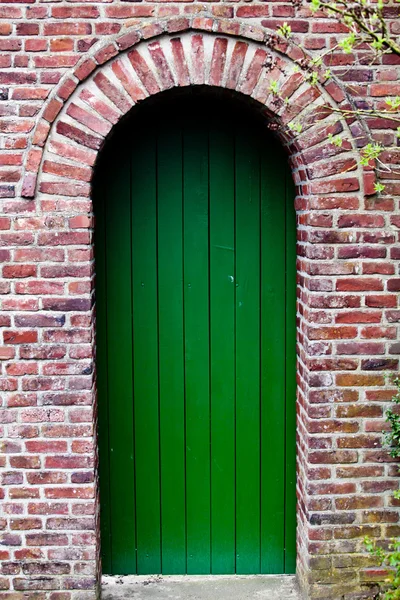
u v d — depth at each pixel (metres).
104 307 3.71
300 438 3.62
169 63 3.20
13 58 3.17
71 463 3.36
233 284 3.73
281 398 3.80
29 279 3.27
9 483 3.36
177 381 3.78
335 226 3.29
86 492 3.37
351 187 3.27
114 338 3.73
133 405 3.77
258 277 3.73
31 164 3.20
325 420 3.39
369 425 3.39
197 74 3.21
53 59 3.17
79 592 3.42
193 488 3.83
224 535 3.86
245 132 3.65
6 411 3.32
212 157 3.66
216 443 3.82
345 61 3.23
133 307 3.72
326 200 3.28
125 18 3.17
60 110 3.20
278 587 3.71
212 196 3.69
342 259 3.31
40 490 3.37
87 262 3.27
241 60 3.21
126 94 3.21
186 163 3.66
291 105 3.24
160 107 3.60
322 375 3.37
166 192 3.67
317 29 3.21
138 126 3.63
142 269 3.71
